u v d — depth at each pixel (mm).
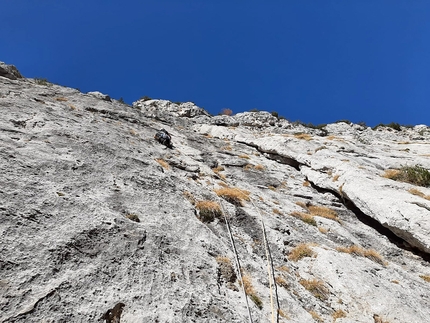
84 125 15539
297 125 49625
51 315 5680
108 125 19188
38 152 10609
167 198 11914
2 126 11469
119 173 11969
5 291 5703
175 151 21359
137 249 8133
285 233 14117
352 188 19484
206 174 18516
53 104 18328
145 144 19094
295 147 28188
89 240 7648
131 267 7512
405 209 15945
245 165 24422
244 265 10219
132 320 6301
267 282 9945
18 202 7754
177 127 32219
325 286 11367
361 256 14570
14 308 5523
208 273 8828
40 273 6305
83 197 9242
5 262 6168
